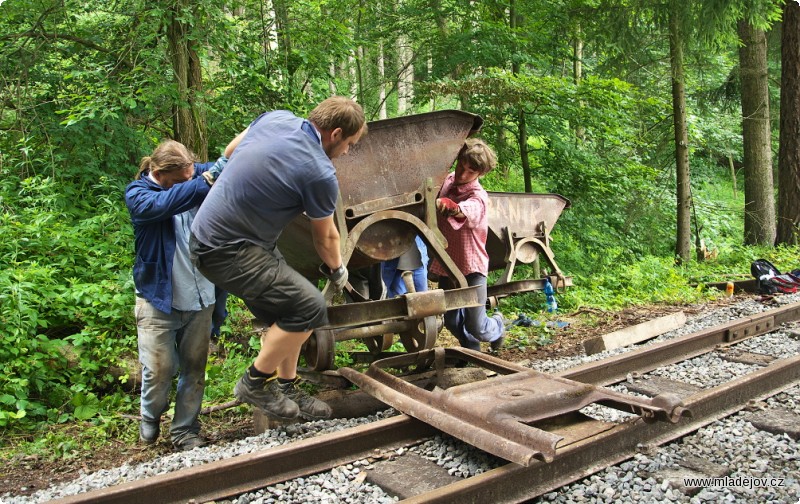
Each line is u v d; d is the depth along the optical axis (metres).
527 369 4.34
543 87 10.61
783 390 4.80
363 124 3.71
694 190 19.22
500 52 11.77
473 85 10.55
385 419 3.89
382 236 4.71
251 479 3.39
